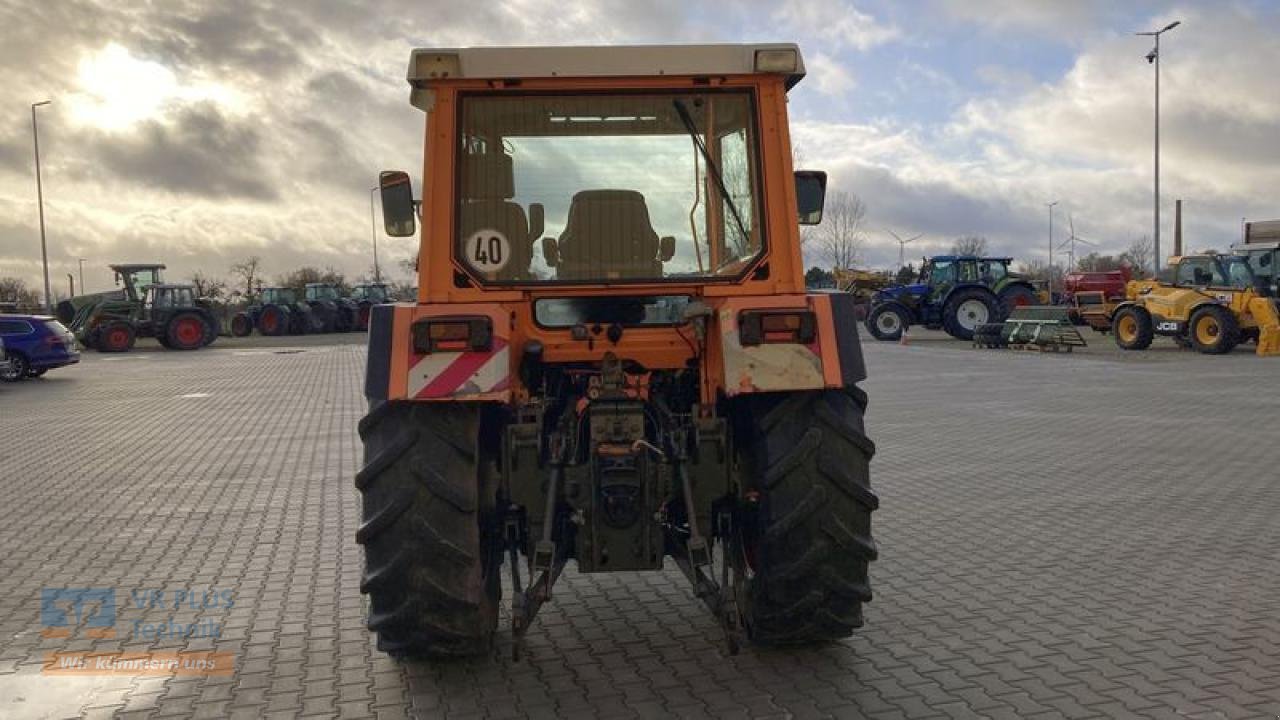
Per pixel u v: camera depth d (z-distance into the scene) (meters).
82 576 6.45
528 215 4.64
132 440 12.89
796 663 4.68
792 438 4.36
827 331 4.33
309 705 4.34
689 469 4.55
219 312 50.81
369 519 4.22
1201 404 14.24
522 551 4.66
